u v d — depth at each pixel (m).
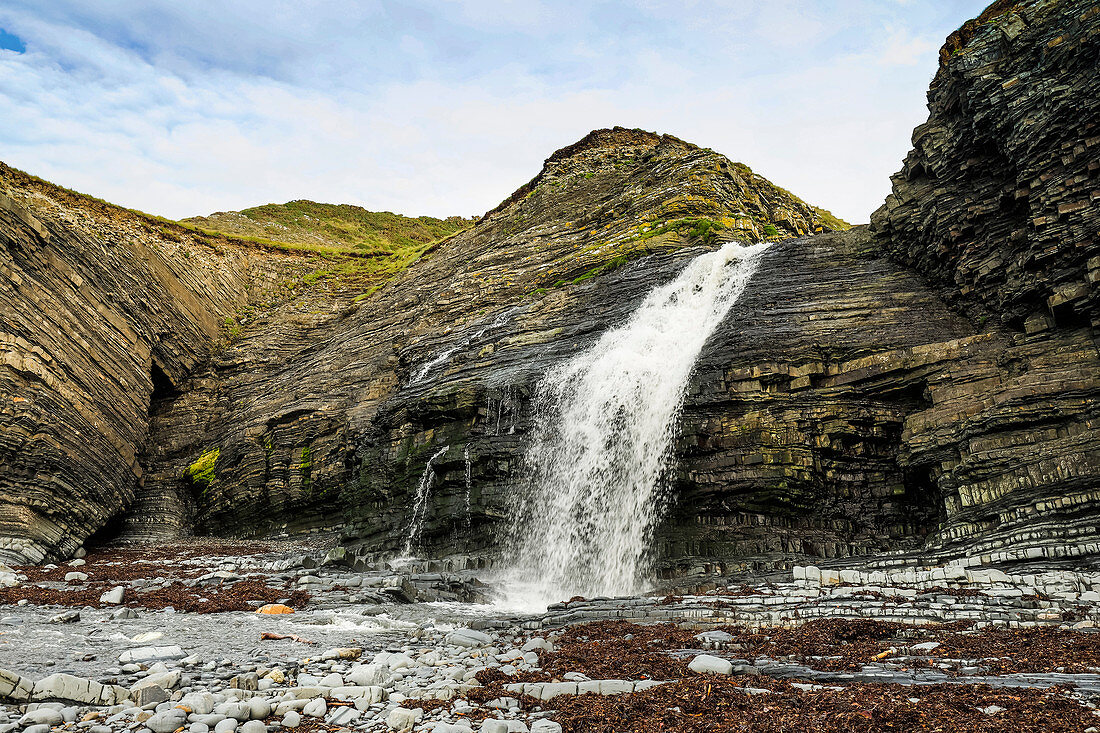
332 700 7.57
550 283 37.94
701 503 22.20
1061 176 20.14
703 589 18.11
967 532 17.59
